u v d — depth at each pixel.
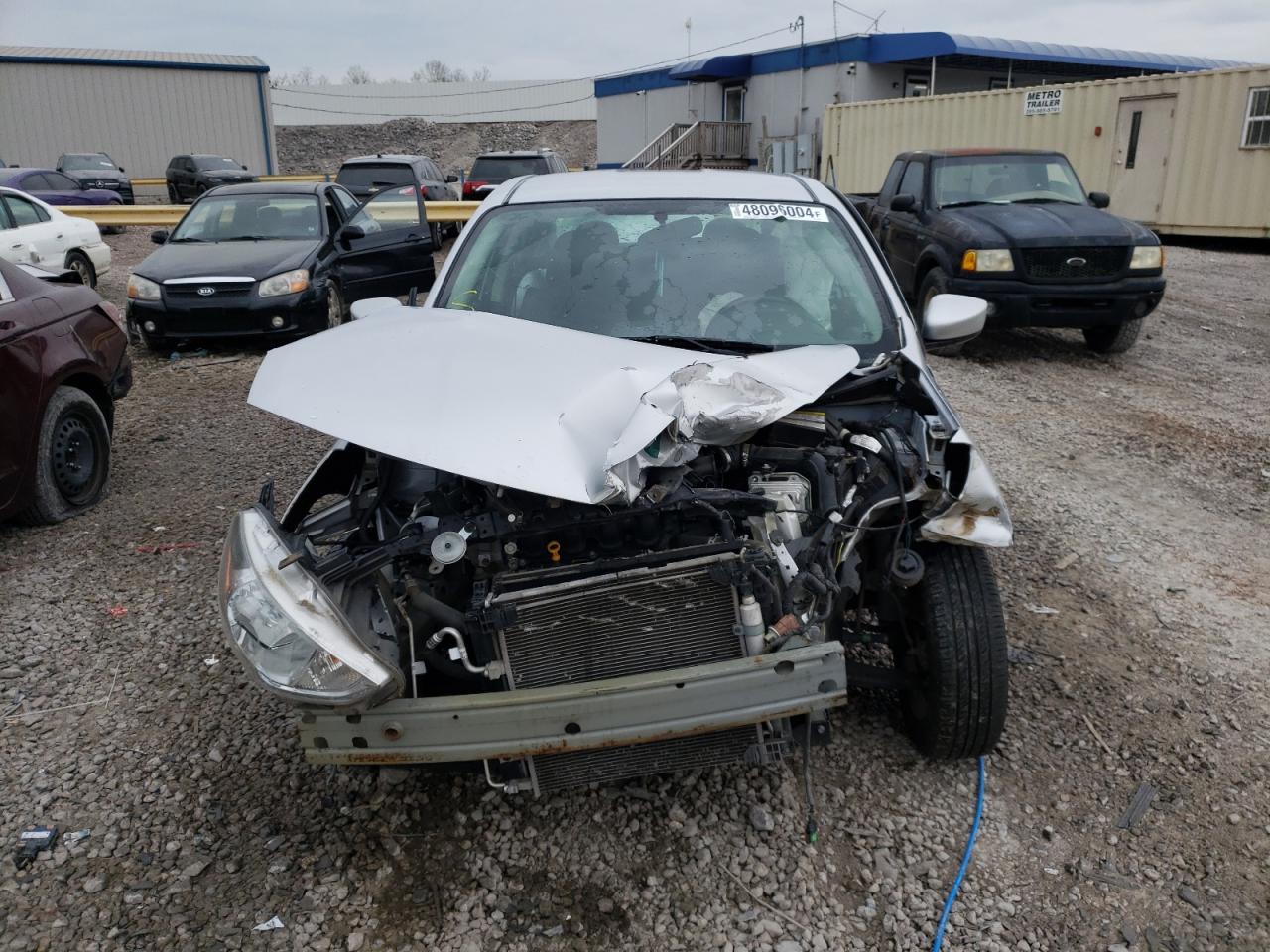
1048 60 25.80
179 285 8.94
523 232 4.01
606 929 2.56
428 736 2.42
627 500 2.42
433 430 2.51
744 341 3.48
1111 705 3.55
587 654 2.54
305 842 2.86
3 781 3.12
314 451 6.46
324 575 2.52
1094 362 9.20
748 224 3.98
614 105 34.56
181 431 6.94
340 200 10.81
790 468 2.92
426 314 3.33
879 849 2.84
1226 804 3.04
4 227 11.52
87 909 2.60
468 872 2.75
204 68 33.88
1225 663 3.85
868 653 3.78
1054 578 4.58
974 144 19.00
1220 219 15.71
